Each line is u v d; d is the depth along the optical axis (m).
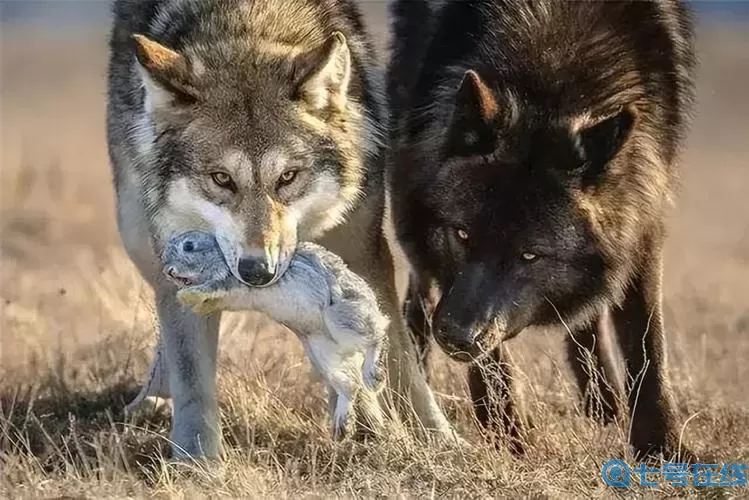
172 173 10.43
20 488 9.98
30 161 34.19
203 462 10.63
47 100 54.62
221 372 13.32
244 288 9.96
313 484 10.12
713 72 60.81
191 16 11.37
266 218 10.07
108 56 12.88
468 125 11.05
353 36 11.96
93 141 42.31
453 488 10.14
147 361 14.35
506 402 11.75
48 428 11.95
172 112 10.43
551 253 11.00
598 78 11.44
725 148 44.28
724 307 19.89
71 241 24.84
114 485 9.99
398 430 10.95
